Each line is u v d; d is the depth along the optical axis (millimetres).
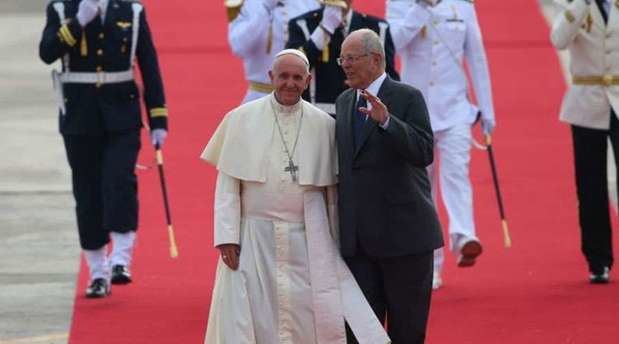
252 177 24062
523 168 43844
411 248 24484
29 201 40406
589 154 33281
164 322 30344
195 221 38500
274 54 32031
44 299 32062
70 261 35094
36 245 36375
